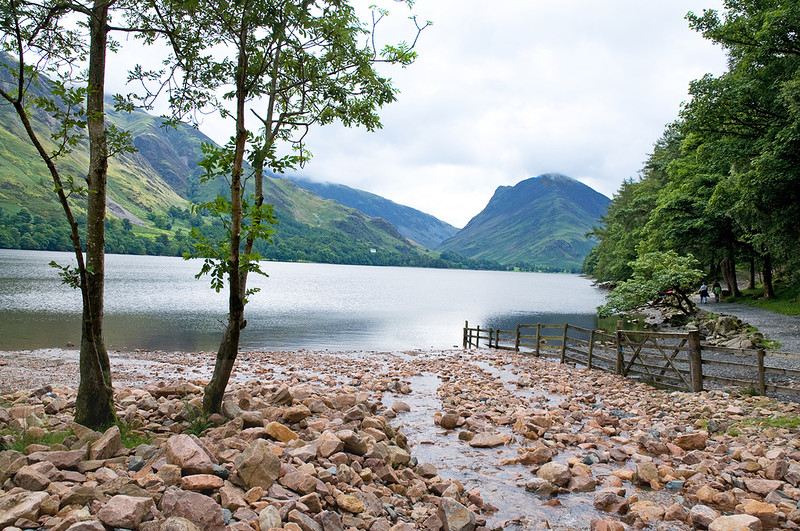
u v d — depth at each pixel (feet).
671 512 17.47
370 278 455.22
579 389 43.70
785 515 17.04
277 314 137.59
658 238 138.72
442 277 615.98
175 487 14.19
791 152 71.20
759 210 83.05
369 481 18.56
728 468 21.72
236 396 27.48
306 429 23.45
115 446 17.54
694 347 41.04
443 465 23.31
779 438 26.07
